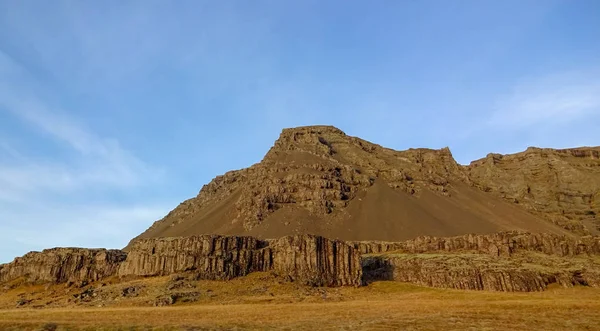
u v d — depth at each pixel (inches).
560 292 4158.5
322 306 3176.7
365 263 5575.8
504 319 2353.6
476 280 4566.9
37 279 5349.4
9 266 5718.5
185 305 3639.3
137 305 3671.3
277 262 4776.1
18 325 2153.1
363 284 4694.9
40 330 2039.9
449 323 2234.3
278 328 2124.8
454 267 4879.4
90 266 5329.7
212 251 4766.2
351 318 2498.8
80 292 4562.0
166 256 4793.3
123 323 2310.5
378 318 2470.5
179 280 4372.5
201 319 2522.1
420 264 5182.1
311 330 2063.2
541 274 4552.2
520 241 5821.9
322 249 4749.0
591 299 3516.2
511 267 4778.5
